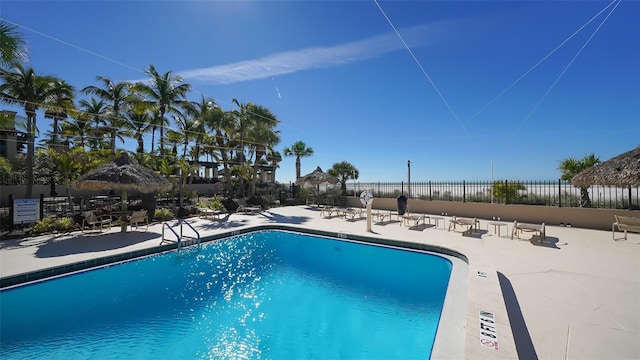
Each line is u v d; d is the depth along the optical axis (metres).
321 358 3.67
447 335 3.22
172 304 5.14
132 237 8.60
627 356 2.78
